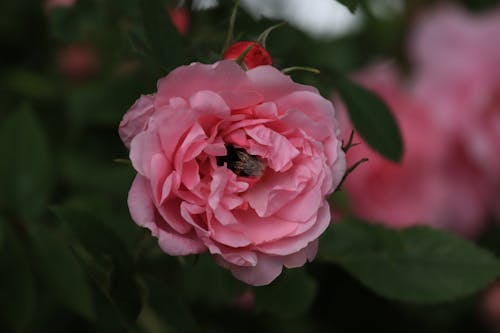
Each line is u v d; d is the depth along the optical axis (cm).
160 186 54
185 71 54
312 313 77
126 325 57
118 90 70
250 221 56
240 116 56
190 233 55
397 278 64
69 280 65
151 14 57
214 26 63
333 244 64
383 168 77
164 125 54
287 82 55
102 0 67
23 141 69
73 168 72
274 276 56
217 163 58
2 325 67
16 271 65
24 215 68
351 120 64
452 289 63
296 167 56
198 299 69
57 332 74
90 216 57
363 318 77
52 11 67
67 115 75
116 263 57
